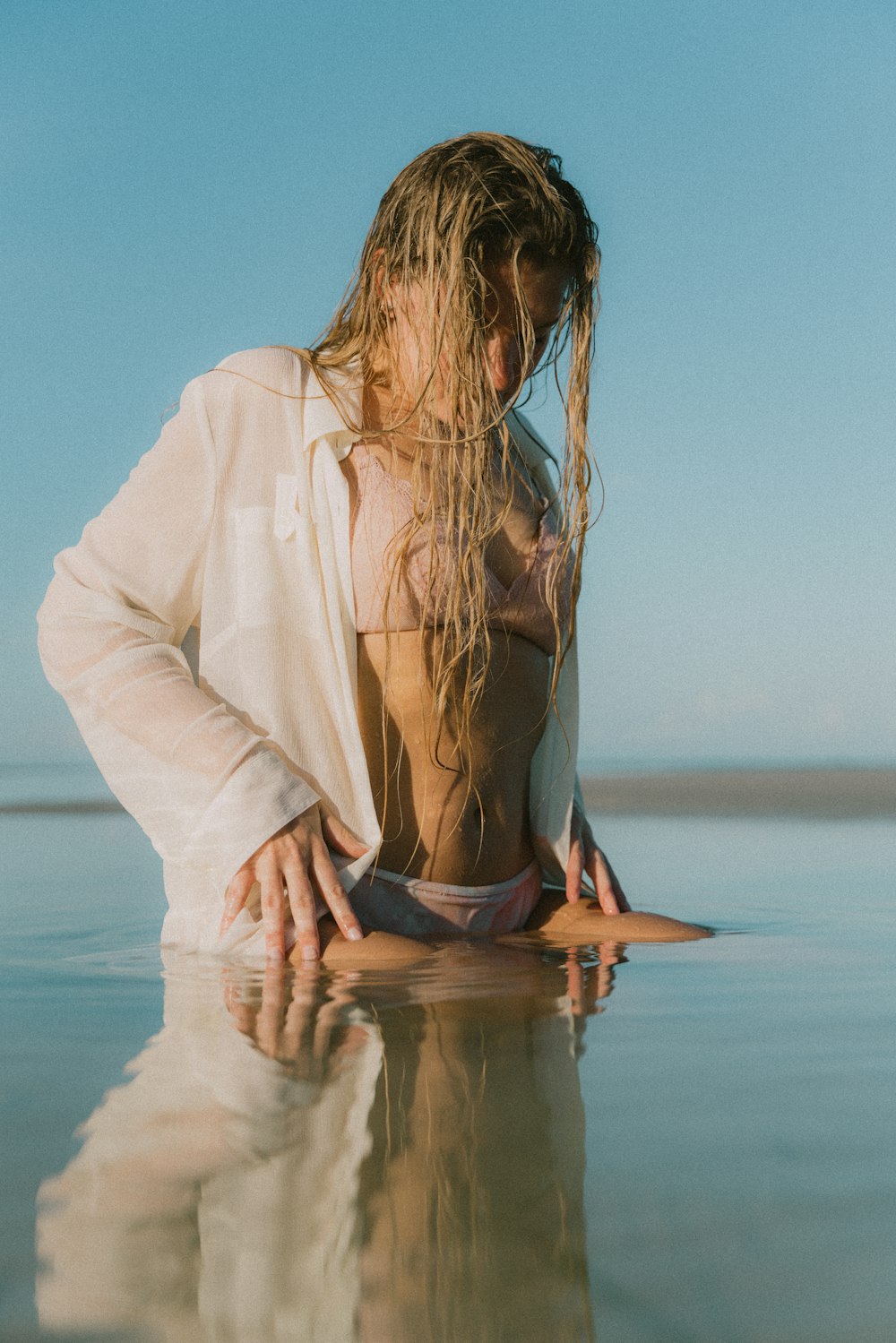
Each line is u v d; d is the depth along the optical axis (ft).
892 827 20.63
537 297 7.27
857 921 8.09
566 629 7.68
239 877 6.43
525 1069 3.74
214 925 6.82
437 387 7.23
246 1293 2.11
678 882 11.11
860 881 11.18
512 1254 2.27
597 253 7.51
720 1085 3.53
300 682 6.92
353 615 7.00
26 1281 2.17
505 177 7.09
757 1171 2.75
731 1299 2.07
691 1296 2.09
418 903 7.11
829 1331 1.94
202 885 6.95
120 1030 4.40
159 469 7.07
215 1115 3.22
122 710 6.65
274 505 7.06
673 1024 4.45
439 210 7.02
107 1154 2.88
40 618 7.09
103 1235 2.37
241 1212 2.50
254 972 5.94
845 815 24.47
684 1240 2.34
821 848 15.64
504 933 7.58
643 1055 3.92
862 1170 2.75
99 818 26.96
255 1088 3.52
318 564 7.04
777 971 5.76
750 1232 2.38
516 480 7.64
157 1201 2.56
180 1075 3.68
